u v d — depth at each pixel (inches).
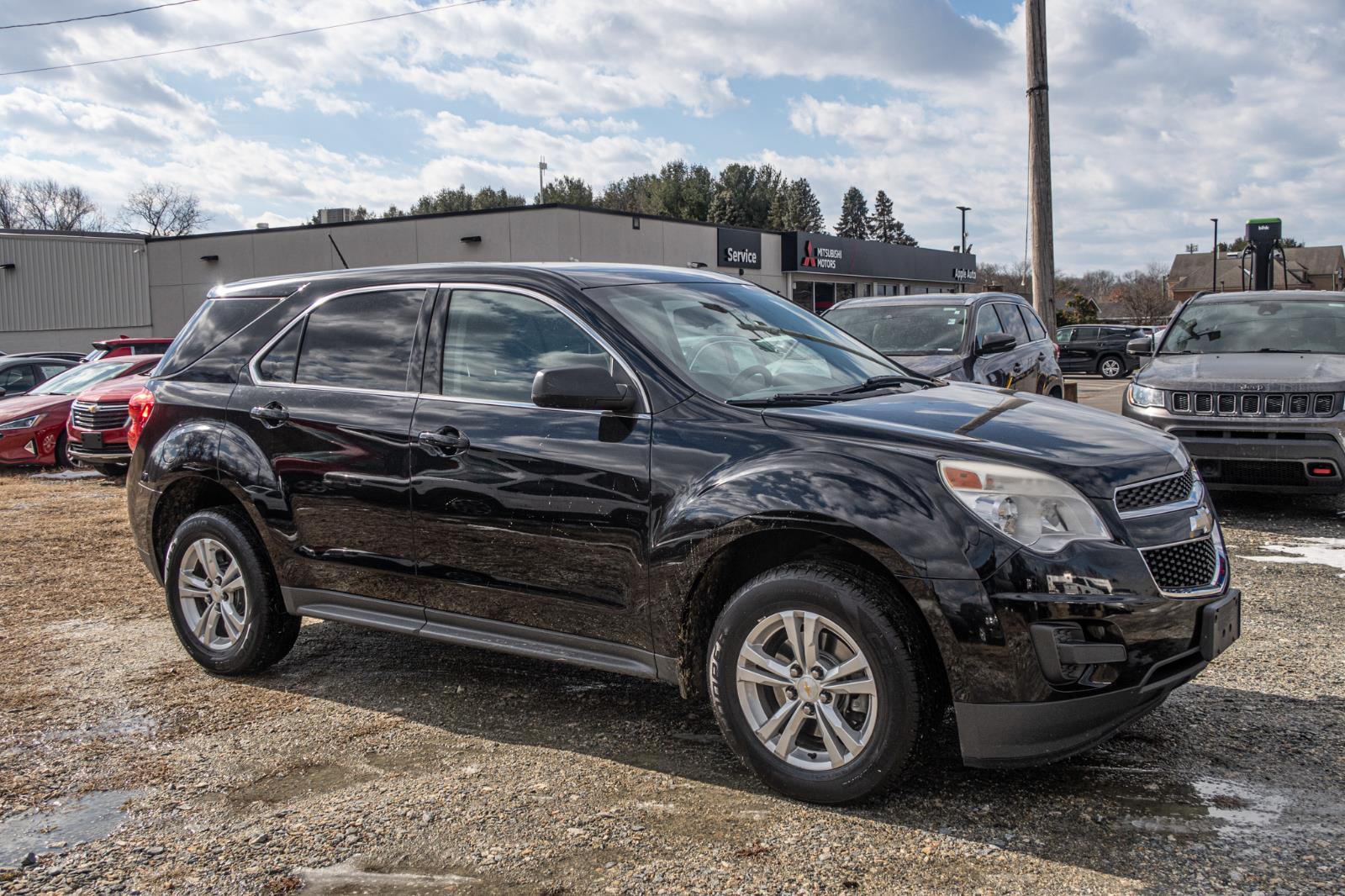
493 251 1249.4
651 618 137.4
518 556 148.3
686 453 135.4
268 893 109.0
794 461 128.0
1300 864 108.9
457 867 113.1
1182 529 124.8
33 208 3356.3
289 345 180.5
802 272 1718.8
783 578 126.0
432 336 164.6
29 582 263.3
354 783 136.9
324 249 1366.9
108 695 175.2
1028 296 2763.3
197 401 186.2
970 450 123.4
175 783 138.5
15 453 512.4
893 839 116.8
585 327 150.5
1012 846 114.5
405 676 183.0
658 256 1397.6
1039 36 502.0
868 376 165.0
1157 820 119.6
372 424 163.0
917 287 2140.7
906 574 118.6
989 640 115.7
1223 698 158.1
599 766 140.8
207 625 185.3
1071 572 116.2
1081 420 141.9
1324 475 279.6
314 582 172.1
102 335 1460.4
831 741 124.5
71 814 129.8
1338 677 165.8
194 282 1472.7
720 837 118.4
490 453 149.9
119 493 436.1
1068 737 118.0
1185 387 296.8
